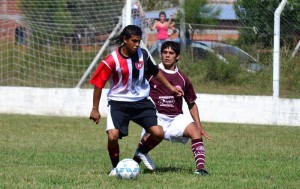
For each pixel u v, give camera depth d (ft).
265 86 123.95
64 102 125.90
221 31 137.18
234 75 128.06
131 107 57.36
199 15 137.49
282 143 88.74
